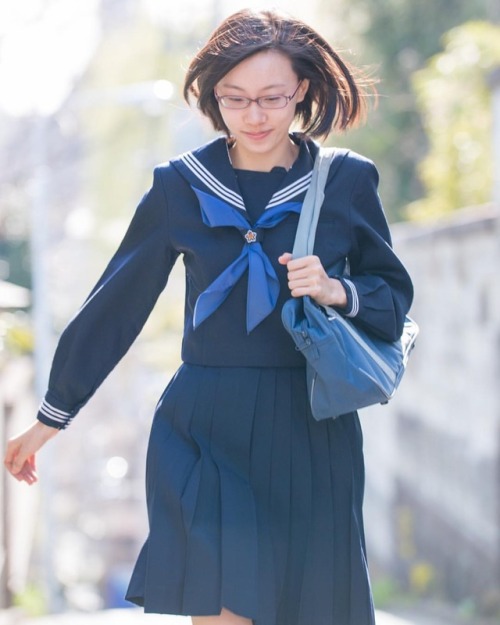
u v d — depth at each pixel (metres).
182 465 4.90
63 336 5.12
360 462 5.12
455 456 17.47
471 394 16.69
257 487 4.91
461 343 17.03
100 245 36.28
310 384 4.78
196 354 5.00
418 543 19.34
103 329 5.11
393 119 30.08
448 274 17.47
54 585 23.48
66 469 38.22
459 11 29.42
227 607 4.70
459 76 22.81
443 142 22.44
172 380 5.10
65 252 36.31
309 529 4.93
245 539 4.76
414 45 30.17
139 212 5.04
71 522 38.31
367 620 5.00
